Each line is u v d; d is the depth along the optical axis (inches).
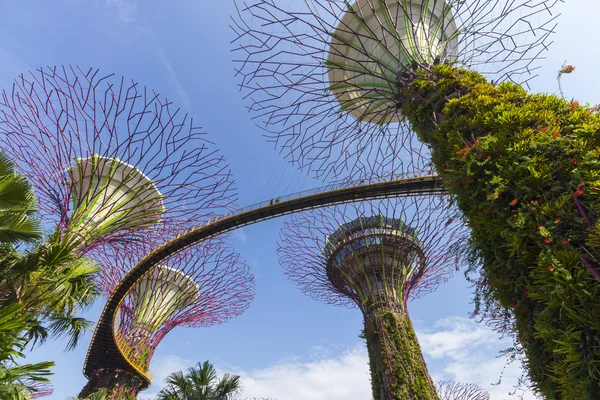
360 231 960.3
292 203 859.4
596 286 109.1
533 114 166.1
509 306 151.6
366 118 612.1
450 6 424.2
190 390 736.3
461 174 181.6
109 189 550.0
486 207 161.9
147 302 990.4
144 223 518.9
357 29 531.8
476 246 174.6
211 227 860.0
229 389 751.1
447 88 258.5
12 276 326.3
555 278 116.8
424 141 271.4
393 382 718.5
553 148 145.3
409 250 920.9
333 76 580.1
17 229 311.3
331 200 858.8
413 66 360.2
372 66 503.8
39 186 438.6
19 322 268.4
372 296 872.9
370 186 818.2
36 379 273.4
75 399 655.1
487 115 188.5
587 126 142.5
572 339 110.9
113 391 863.1
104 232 468.4
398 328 802.2
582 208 125.8
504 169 153.8
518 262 141.8
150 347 951.6
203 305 1023.0
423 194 802.2
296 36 410.6
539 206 134.6
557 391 125.2
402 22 494.3
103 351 914.1
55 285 343.3
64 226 417.7
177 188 525.7
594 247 115.6
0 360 256.7
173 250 877.2
